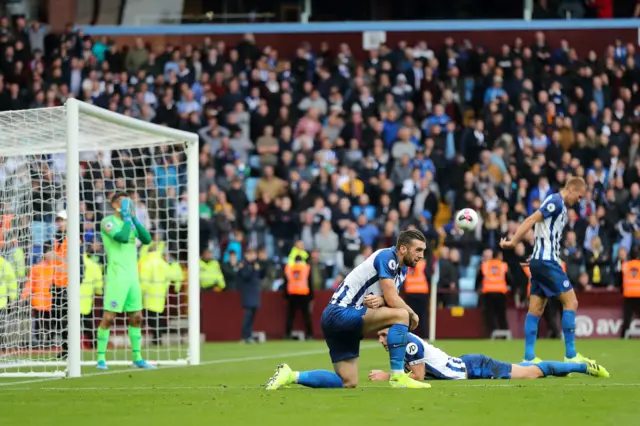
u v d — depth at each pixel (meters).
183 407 20.67
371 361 37.19
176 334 51.91
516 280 56.41
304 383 24.19
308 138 66.38
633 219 60.88
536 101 71.12
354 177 62.00
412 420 18.19
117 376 30.80
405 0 83.00
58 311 43.34
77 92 70.06
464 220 30.34
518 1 82.06
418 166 62.41
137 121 35.59
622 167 64.88
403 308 24.09
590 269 58.03
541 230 31.48
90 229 51.38
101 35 78.19
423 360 26.20
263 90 70.25
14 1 79.06
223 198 60.38
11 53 71.31
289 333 56.62
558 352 42.47
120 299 34.94
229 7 80.75
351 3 82.38
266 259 57.91
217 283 56.50
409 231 24.20
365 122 67.69
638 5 80.06
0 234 40.34
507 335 56.16
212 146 66.12
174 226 57.81
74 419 18.98
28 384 27.98
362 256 57.00
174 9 80.44
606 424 17.64
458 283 56.78
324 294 57.00
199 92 70.50
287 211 60.41
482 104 70.56
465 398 21.72
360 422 17.95
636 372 31.00
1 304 40.19
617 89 72.31
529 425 17.53
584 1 80.62
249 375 30.77
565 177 63.06
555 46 78.31
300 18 81.19
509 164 63.84
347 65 72.31
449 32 78.44
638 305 55.84
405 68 71.31
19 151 39.22
